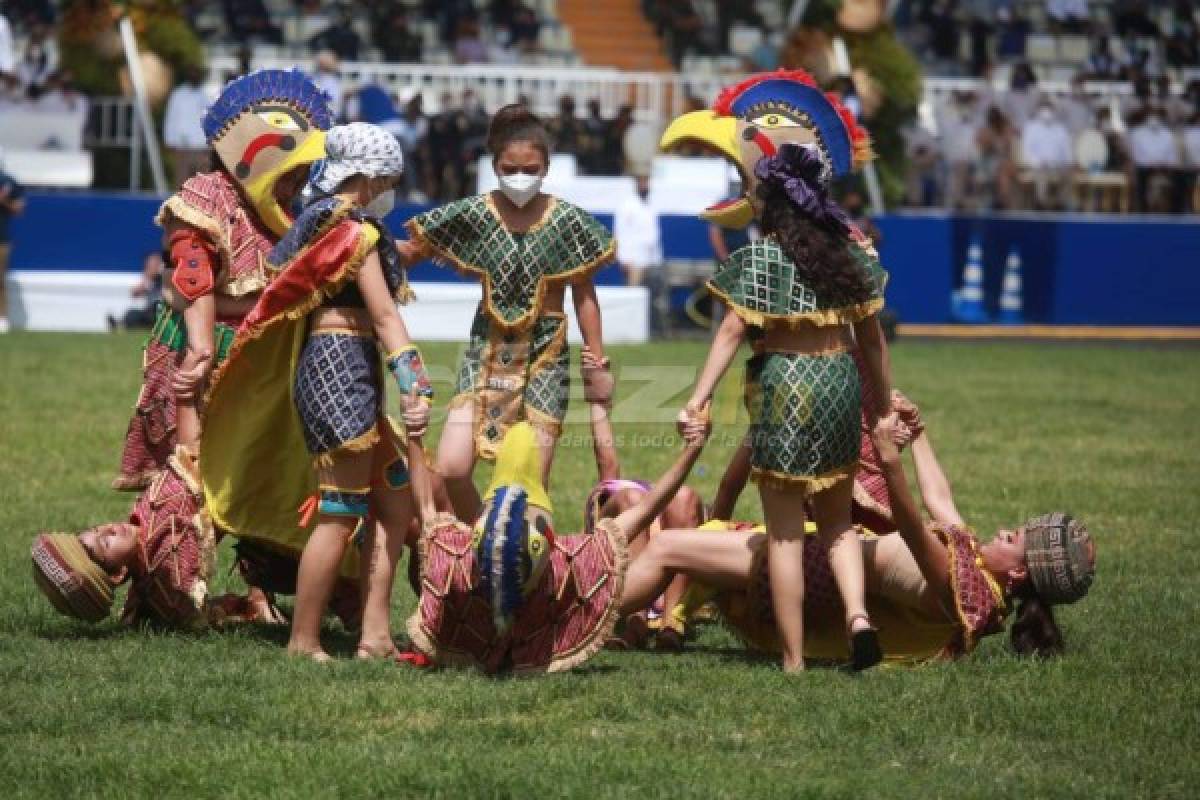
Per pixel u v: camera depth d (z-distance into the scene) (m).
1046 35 85.69
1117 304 71.06
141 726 15.91
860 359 19.62
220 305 19.78
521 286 20.08
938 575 18.41
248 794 14.13
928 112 75.31
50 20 74.56
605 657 18.94
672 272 63.97
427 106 71.88
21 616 19.88
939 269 69.00
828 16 67.88
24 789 14.24
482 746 15.37
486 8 82.88
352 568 19.58
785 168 18.19
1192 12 87.62
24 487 28.31
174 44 66.06
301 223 18.02
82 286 60.28
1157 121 74.69
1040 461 34.31
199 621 19.22
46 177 64.56
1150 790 14.59
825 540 18.48
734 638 20.34
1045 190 73.88
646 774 14.63
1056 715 16.55
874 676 18.00
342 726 15.91
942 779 14.70
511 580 16.80
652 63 84.81
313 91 20.20
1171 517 28.41
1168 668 18.48
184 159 65.50
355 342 18.02
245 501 19.08
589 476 31.23
